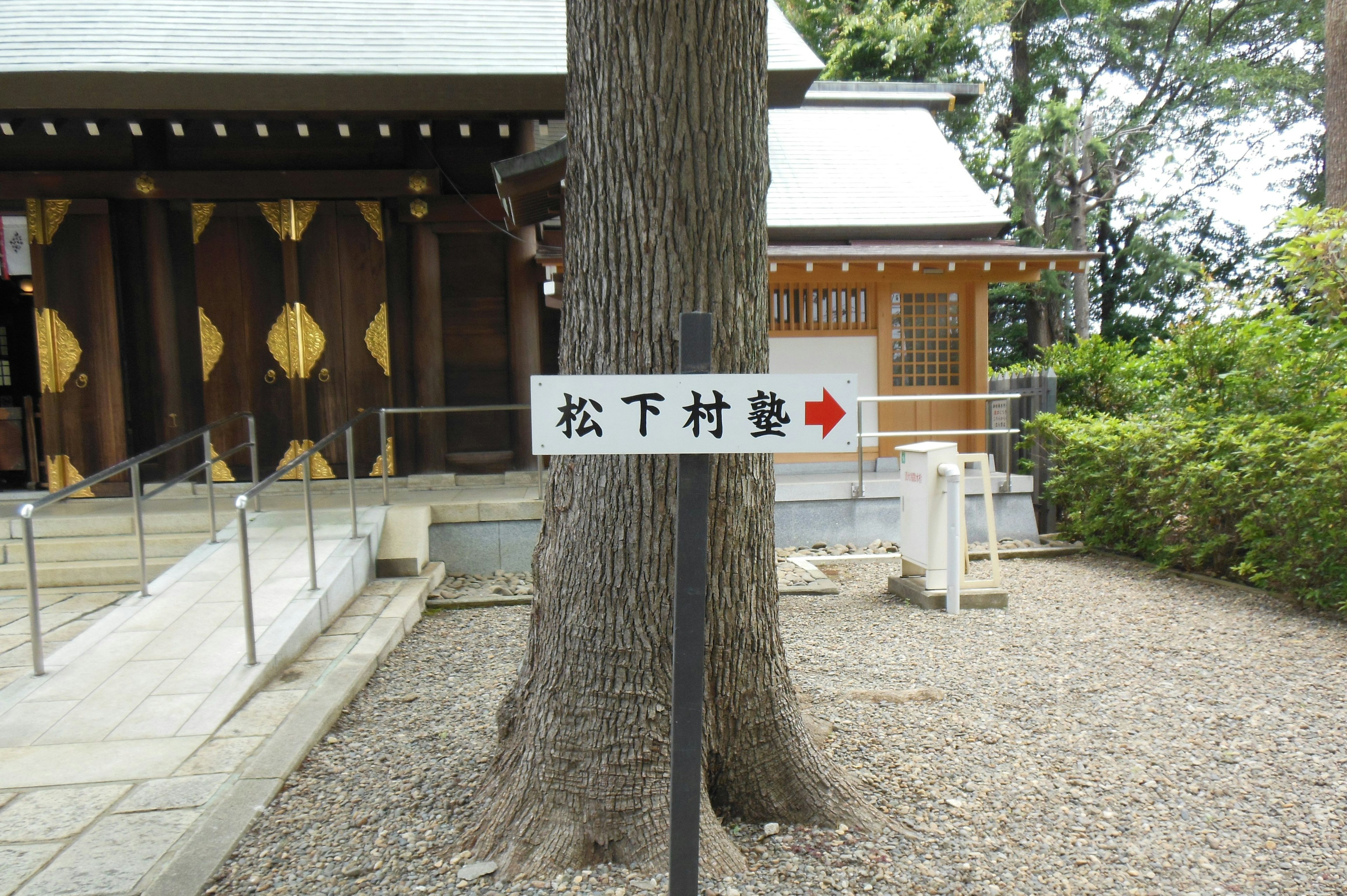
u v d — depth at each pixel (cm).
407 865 240
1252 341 675
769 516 263
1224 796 283
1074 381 952
